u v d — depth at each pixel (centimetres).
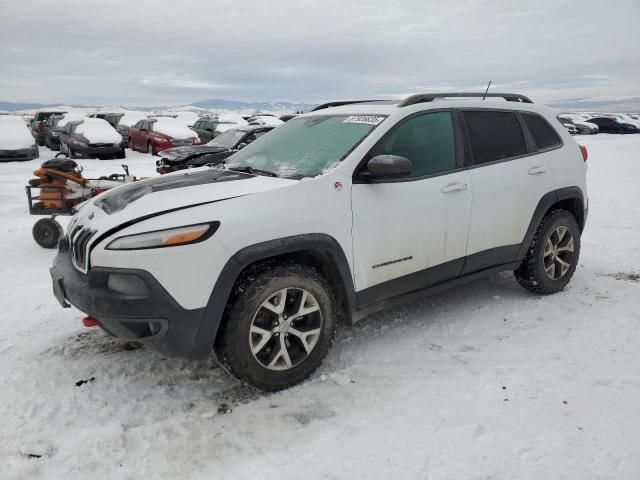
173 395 295
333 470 227
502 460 231
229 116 2316
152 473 229
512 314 399
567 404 272
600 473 220
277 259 299
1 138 1773
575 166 443
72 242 307
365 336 368
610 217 768
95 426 265
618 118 3516
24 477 227
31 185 645
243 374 282
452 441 245
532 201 405
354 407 277
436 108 366
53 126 2177
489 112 398
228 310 277
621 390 284
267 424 264
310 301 300
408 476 222
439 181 351
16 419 272
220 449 245
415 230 339
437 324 385
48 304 452
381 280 330
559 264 438
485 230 379
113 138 1767
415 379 305
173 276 258
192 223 264
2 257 620
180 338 266
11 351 355
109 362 336
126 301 256
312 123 386
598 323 375
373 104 389
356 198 313
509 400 278
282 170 336
